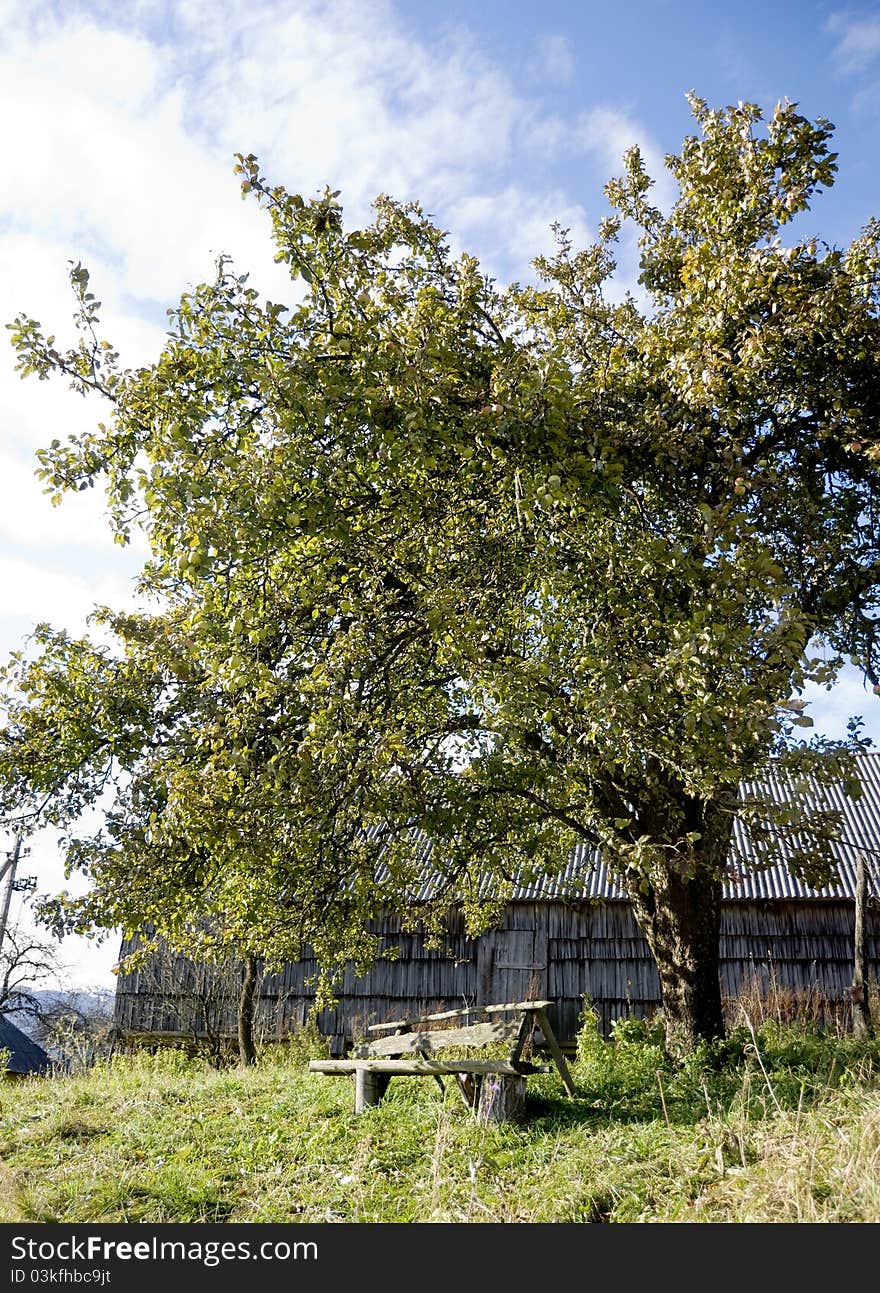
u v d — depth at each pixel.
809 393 9.28
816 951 18.78
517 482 7.45
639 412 8.55
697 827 10.05
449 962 20.94
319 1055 18.55
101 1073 14.75
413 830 10.98
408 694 9.63
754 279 8.43
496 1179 7.11
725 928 19.39
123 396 8.23
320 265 7.98
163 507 7.71
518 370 7.49
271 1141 8.62
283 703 8.84
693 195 9.55
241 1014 19.41
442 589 8.49
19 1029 41.97
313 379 7.37
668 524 9.05
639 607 8.48
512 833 10.55
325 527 7.55
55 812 10.00
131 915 9.23
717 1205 5.92
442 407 7.53
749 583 7.45
